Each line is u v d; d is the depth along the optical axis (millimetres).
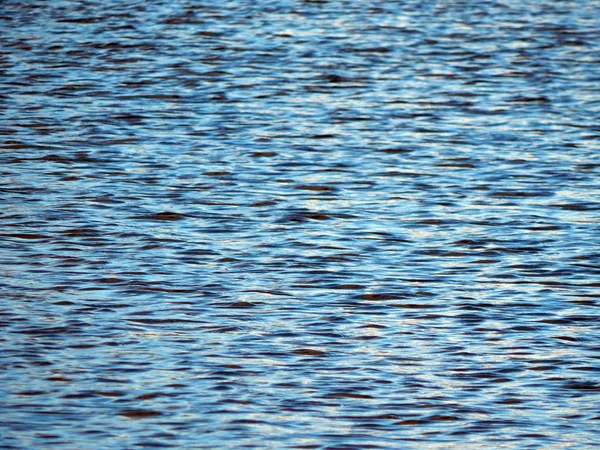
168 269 40781
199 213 46688
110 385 32000
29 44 74000
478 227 45500
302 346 34906
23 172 51156
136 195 48594
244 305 37812
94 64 69750
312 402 31453
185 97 63594
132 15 82500
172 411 30703
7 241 42938
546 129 58750
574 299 38750
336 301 38344
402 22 81250
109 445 28781
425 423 30469
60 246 42656
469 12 85062
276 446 29047
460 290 39406
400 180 51062
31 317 36312
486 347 35062
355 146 55781
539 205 48094
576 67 70562
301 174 51688
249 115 60500
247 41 75500
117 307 37375
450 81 67312
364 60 71438
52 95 63344
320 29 78938
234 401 31328
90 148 54719
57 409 30547
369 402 31531
